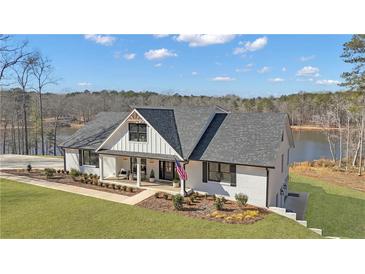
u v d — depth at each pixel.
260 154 17.97
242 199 17.09
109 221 14.77
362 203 23.12
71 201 17.83
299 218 19.44
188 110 23.22
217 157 18.84
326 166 39.00
